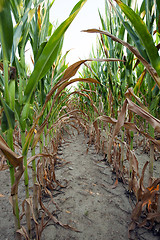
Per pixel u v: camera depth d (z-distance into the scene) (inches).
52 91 24.4
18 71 23.5
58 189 49.1
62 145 93.5
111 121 25.3
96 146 78.7
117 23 44.4
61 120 57.1
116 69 50.3
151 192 28.2
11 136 21.5
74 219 36.9
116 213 38.7
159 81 20.3
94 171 60.7
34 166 33.9
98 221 36.3
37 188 34.2
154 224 33.5
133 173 40.4
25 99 23.9
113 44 48.5
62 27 19.4
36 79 22.7
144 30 19.6
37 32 29.1
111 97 56.0
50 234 32.7
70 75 25.4
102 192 47.3
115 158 51.9
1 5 16.8
